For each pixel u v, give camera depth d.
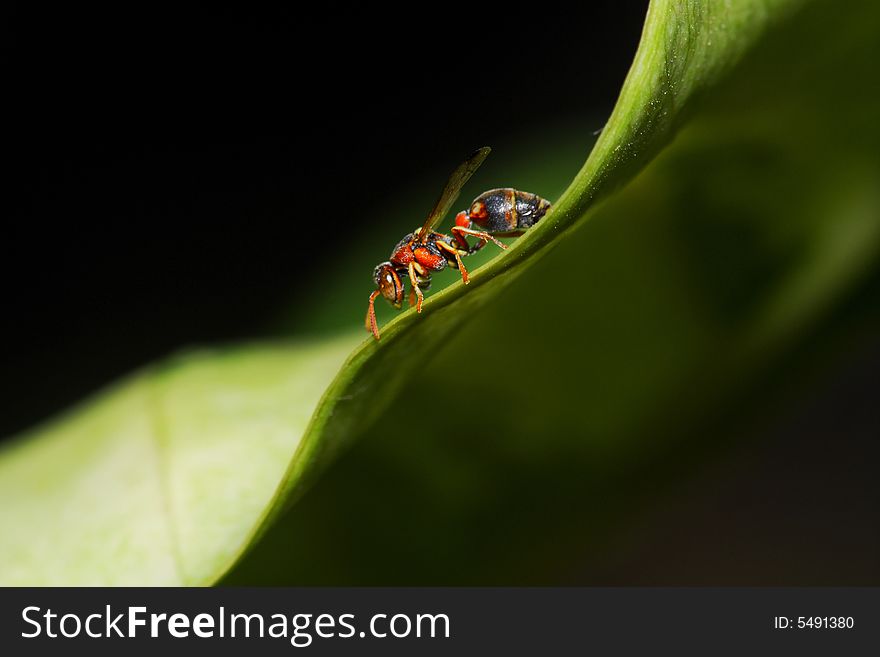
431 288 0.11
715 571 0.14
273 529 0.09
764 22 0.09
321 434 0.09
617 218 0.09
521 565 0.10
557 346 0.10
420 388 0.09
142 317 0.17
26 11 0.17
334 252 0.17
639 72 0.08
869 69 0.09
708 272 0.10
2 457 0.10
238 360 0.10
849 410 0.15
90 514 0.09
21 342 0.17
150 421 0.10
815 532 0.14
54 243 0.17
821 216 0.10
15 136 0.17
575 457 0.10
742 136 0.09
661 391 0.10
